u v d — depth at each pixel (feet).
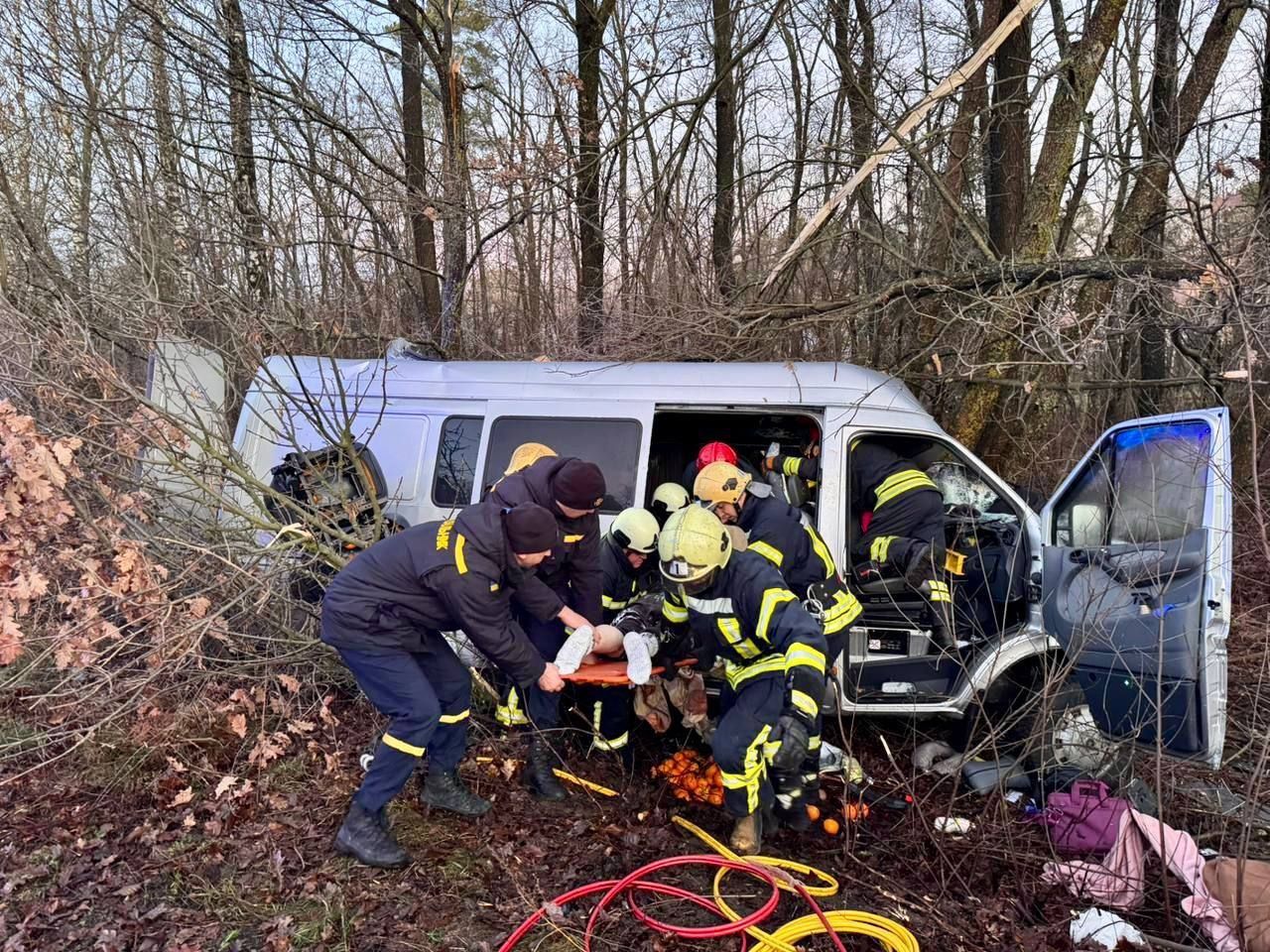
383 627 10.44
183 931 9.59
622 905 10.31
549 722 13.15
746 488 13.61
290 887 10.46
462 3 34.96
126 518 13.61
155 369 15.99
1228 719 13.65
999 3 24.97
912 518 14.55
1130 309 19.24
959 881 10.84
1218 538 11.14
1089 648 12.74
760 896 10.62
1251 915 9.18
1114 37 21.11
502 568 10.46
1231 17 22.99
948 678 14.52
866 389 15.14
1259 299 14.12
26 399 14.56
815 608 12.39
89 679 14.06
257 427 17.51
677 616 12.14
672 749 14.57
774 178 31.60
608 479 15.51
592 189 30.96
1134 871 10.24
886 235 25.61
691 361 19.19
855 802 12.69
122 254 16.52
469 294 37.91
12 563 12.34
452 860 11.13
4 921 9.77
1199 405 22.38
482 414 16.51
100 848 11.21
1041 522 14.90
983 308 18.81
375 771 10.75
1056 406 22.91
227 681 14.73
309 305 21.18
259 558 14.44
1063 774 13.03
